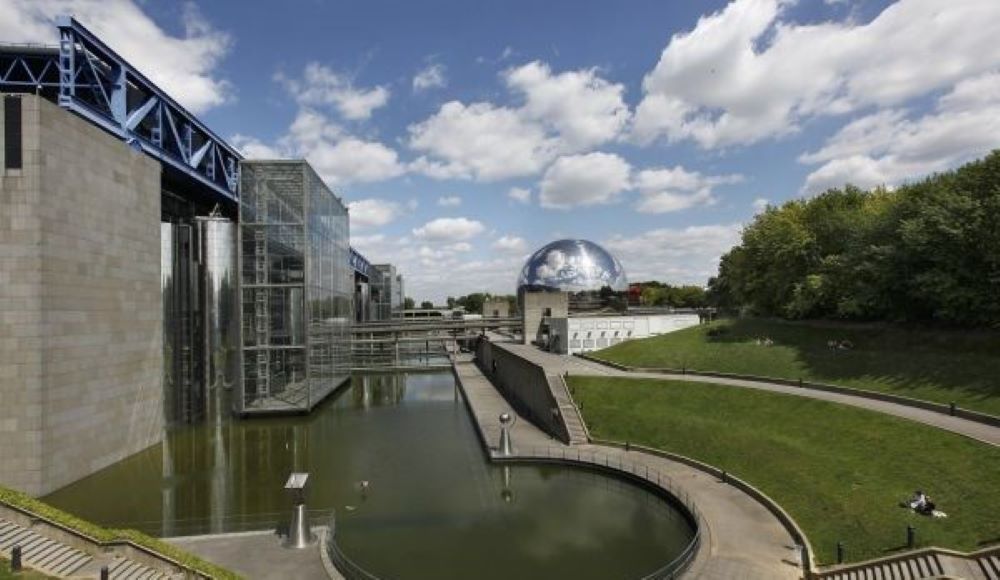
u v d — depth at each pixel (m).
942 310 44.16
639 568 25.08
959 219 41.56
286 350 59.91
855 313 53.47
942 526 23.70
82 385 36.66
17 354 32.88
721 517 28.16
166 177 59.75
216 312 58.53
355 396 73.69
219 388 58.53
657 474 34.41
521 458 40.25
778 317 66.50
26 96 33.09
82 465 36.66
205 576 20.92
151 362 45.19
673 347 63.50
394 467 40.88
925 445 29.94
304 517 26.58
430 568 25.25
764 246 67.38
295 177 60.16
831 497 28.28
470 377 86.56
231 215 79.94
